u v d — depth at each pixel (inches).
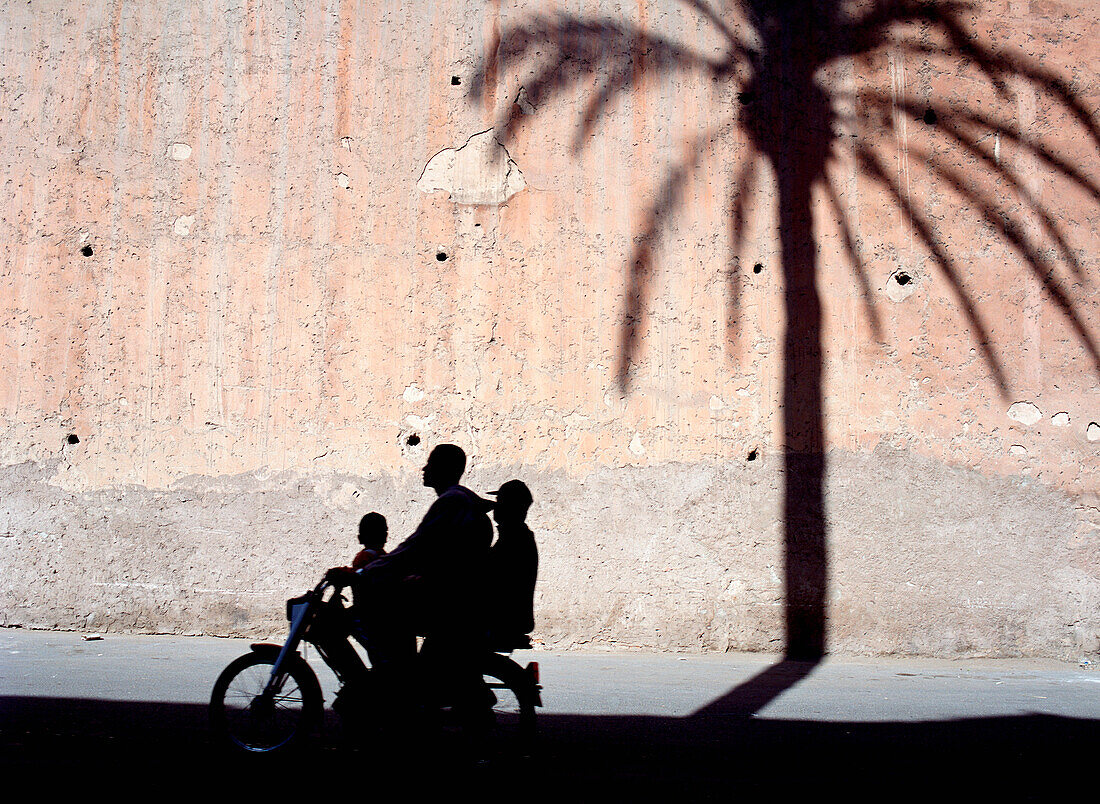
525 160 329.7
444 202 328.5
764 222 327.3
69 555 317.1
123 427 320.8
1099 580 313.9
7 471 319.9
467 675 171.9
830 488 317.1
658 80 333.1
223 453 319.6
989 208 329.1
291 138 331.0
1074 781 165.2
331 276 325.7
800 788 157.8
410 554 173.0
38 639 298.0
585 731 197.8
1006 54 335.0
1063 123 332.8
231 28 335.3
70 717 196.1
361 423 320.2
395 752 177.0
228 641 304.3
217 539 316.5
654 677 264.2
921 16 336.5
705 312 323.6
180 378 322.3
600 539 315.0
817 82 333.4
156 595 314.7
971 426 320.5
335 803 146.9
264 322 324.2
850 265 326.0
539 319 323.6
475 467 318.3
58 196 329.1
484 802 148.7
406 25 335.6
